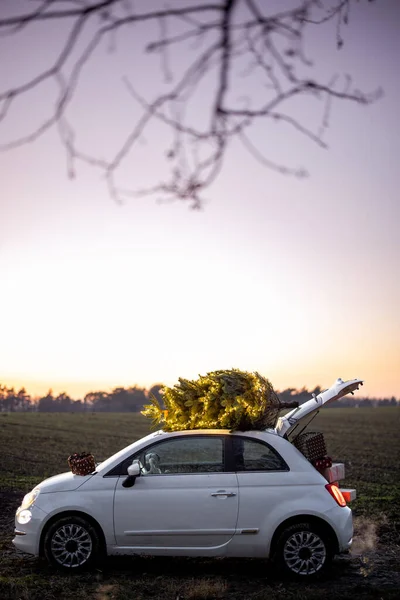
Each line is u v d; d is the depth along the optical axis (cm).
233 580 752
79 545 767
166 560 845
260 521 751
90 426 5634
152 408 849
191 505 759
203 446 788
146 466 787
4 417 6650
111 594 684
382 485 1909
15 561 830
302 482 763
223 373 823
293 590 706
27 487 1622
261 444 785
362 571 792
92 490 777
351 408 11069
